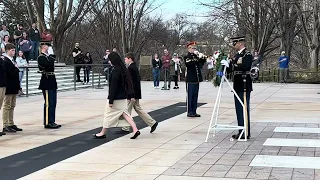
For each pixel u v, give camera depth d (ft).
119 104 30.48
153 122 32.71
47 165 23.50
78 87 79.00
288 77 94.53
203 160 24.06
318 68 101.50
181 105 51.44
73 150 27.22
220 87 30.32
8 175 21.53
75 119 40.73
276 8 114.52
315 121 38.32
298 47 158.61
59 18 110.93
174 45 186.70
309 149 26.61
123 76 30.22
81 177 21.04
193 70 41.29
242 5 120.57
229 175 20.88
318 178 20.17
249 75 29.55
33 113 45.06
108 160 24.43
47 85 35.29
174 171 21.83
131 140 30.17
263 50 124.16
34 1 107.96
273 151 26.12
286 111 45.39
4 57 33.17
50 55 35.35
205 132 33.14
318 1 105.29
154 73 79.20
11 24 141.38
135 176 21.07
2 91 32.04
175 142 29.32
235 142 29.04
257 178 20.30
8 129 33.76
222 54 30.14
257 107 49.06
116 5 138.62
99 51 165.78
